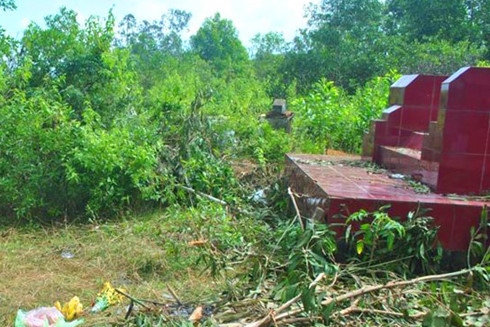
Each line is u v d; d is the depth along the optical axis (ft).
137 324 8.64
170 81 49.11
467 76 13.30
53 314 9.08
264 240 13.25
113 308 10.79
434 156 13.94
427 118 20.15
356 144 30.78
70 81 22.20
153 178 19.26
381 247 11.59
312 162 19.71
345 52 64.59
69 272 13.16
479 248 11.61
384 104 30.99
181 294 11.46
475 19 71.15
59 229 16.98
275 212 18.07
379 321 8.73
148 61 77.41
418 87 19.99
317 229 10.96
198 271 13.06
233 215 17.08
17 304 10.93
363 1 67.46
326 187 13.53
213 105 33.06
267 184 21.77
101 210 18.44
